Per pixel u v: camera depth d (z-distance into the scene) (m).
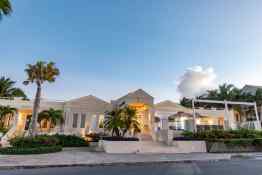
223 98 40.09
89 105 24.56
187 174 8.42
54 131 23.64
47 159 11.62
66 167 9.96
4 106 23.61
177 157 13.68
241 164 11.30
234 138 18.45
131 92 22.94
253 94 39.81
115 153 15.38
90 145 19.64
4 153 13.30
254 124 24.03
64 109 24.16
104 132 20.30
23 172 8.60
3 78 39.41
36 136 16.41
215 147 17.42
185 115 26.27
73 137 19.84
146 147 16.75
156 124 25.91
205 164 11.30
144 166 10.48
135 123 17.55
